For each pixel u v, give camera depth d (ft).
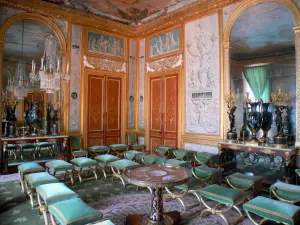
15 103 25.41
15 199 16.65
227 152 22.24
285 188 13.38
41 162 26.89
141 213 14.46
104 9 29.48
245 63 23.67
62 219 9.79
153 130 31.58
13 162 25.89
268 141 20.18
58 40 27.94
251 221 13.30
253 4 21.81
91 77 30.22
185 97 27.58
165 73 30.01
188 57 27.27
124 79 33.24
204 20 25.61
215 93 24.49
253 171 21.79
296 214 10.41
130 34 33.63
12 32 30.07
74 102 28.81
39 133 27.32
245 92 23.82
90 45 30.17
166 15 28.96
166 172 13.88
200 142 25.72
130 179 12.41
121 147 28.91
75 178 21.74
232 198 12.26
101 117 30.99
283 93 21.68
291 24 20.31
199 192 13.64
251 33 22.62
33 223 13.11
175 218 13.41
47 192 12.24
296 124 19.06
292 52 20.83
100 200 16.57
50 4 26.22
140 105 33.78
